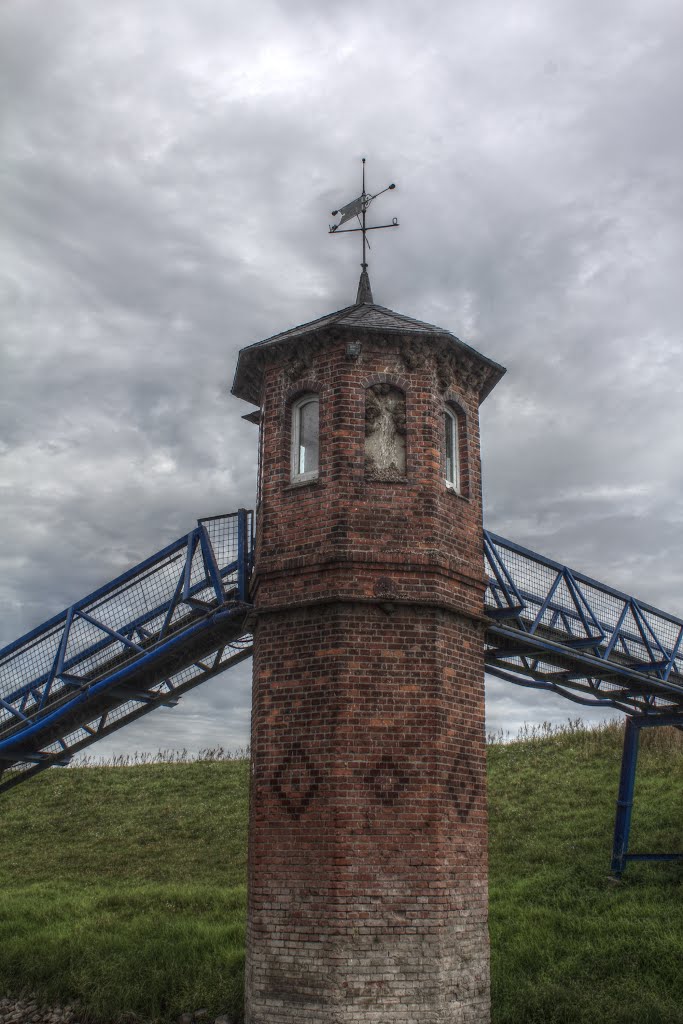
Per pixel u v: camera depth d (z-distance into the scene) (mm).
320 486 14070
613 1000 14797
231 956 16953
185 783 41688
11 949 18375
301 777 13023
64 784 42719
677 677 23016
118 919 22891
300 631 13680
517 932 19531
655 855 23516
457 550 14477
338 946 12055
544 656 19719
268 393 15305
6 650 17812
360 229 17344
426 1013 11945
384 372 14570
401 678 13250
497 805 33156
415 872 12469
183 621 17000
